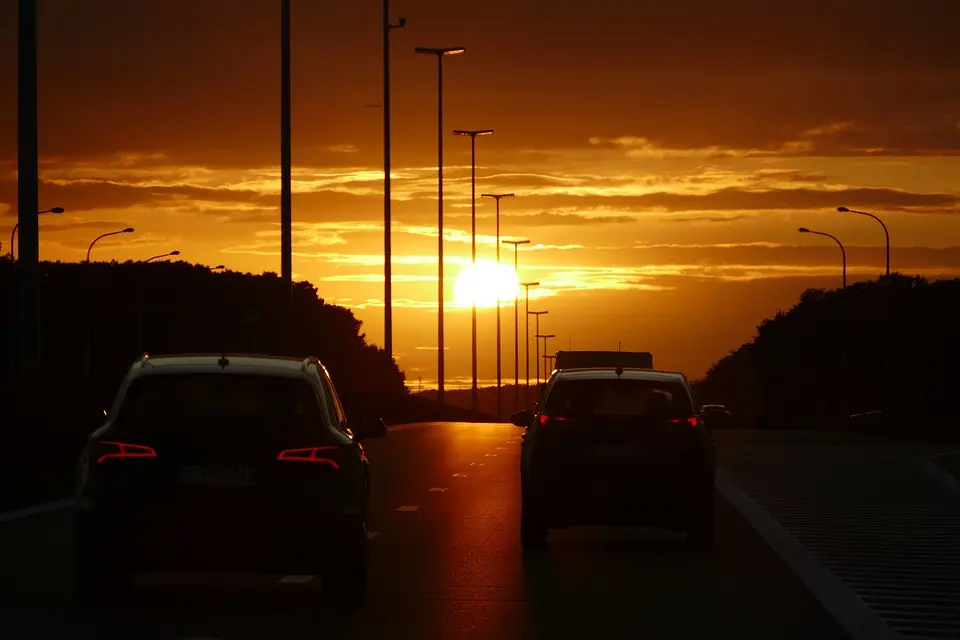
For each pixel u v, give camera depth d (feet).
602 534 204.54
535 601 135.03
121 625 117.70
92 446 124.98
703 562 169.27
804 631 120.37
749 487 298.97
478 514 224.53
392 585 145.07
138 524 121.70
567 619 124.47
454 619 123.34
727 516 231.30
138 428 124.36
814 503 257.34
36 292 294.05
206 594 136.56
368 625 119.44
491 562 165.99
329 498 123.85
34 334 292.40
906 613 131.03
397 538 190.90
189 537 121.70
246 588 141.18
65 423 279.49
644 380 183.42
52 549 170.71
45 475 260.21
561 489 176.96
